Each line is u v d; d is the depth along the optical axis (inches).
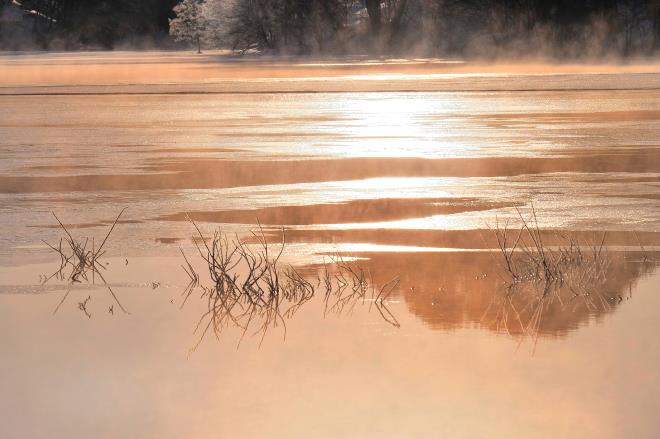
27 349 402.3
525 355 385.1
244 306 477.1
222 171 939.3
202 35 4852.4
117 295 502.6
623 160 991.0
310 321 447.5
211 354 391.5
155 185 861.2
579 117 1455.5
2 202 781.9
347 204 761.6
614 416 314.0
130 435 303.6
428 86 2166.6
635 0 3695.9
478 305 473.7
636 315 454.0
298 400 332.5
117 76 2751.0
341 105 1691.7
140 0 5930.1
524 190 816.9
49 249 614.2
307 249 607.5
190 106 1716.3
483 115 1497.3
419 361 377.4
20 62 3882.9
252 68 3154.5
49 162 1018.7
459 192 809.5
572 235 642.2
